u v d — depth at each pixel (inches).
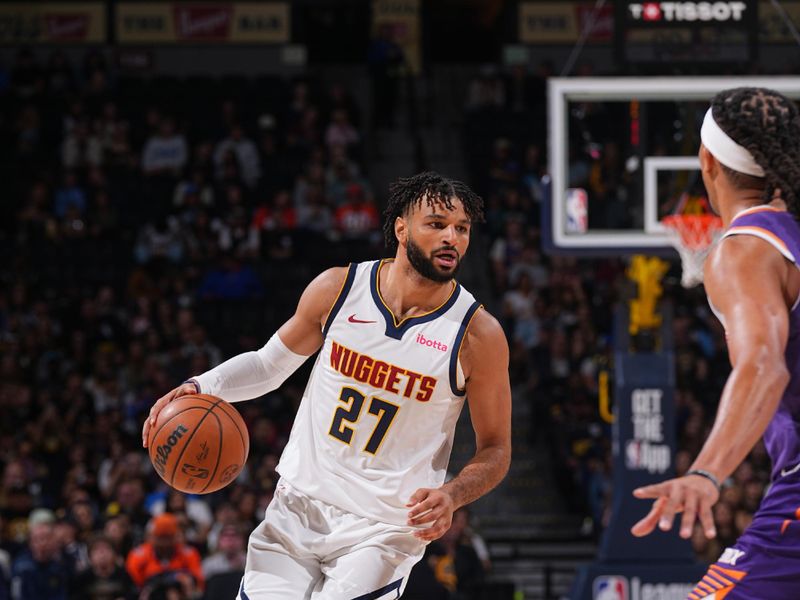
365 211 992.2
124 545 616.7
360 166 1093.8
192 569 585.6
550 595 701.9
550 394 843.4
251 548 244.4
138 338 871.7
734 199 190.1
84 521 645.3
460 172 1134.4
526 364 868.6
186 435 239.3
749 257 177.3
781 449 183.5
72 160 1069.1
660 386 578.9
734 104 186.5
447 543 636.7
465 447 858.8
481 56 1459.2
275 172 1063.6
